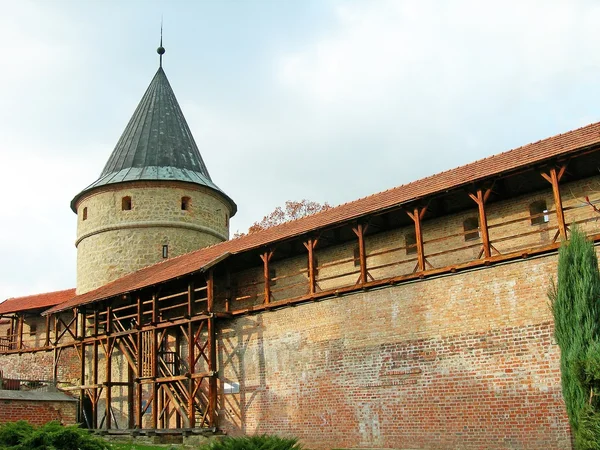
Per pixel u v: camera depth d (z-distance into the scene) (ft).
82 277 119.44
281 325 77.71
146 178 117.91
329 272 81.51
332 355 71.87
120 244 116.88
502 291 60.34
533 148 63.21
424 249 73.72
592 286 49.52
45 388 104.17
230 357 82.53
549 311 57.16
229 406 81.20
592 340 47.98
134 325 97.25
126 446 75.36
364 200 76.74
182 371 90.79
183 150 125.49
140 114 127.95
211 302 82.99
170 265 97.86
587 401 47.01
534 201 66.85
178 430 81.66
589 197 63.41
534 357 57.36
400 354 66.13
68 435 51.98
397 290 67.72
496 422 58.49
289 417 74.49
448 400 61.82
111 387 102.17
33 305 126.82
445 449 61.11
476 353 60.85
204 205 122.52
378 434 66.28
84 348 101.19
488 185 63.26
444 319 63.57
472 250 69.92
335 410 70.38
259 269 89.04
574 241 51.31
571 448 53.88
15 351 120.57
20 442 51.03
